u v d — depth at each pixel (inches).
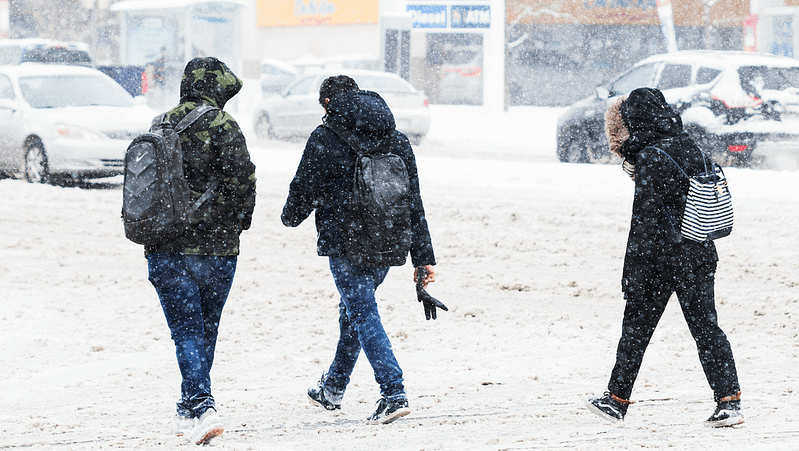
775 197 1155.3
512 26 3905.0
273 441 409.1
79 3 3961.6
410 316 706.2
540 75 3934.5
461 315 709.9
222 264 433.4
